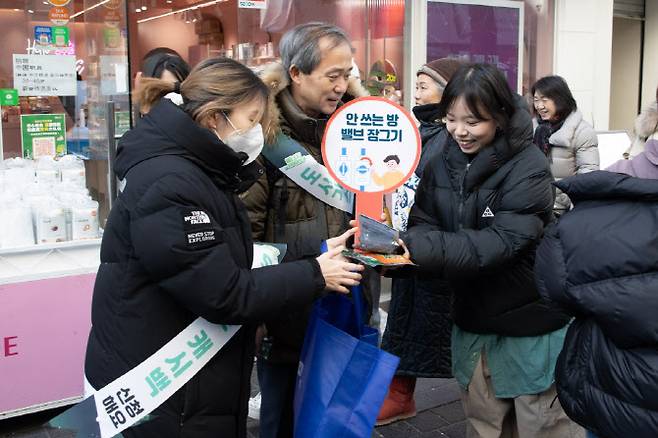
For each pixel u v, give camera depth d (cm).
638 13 973
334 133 244
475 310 271
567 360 213
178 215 186
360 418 216
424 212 288
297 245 257
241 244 208
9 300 366
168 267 186
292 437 274
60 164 416
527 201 254
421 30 621
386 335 354
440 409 411
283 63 255
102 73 441
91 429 201
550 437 274
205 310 190
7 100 415
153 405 198
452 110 257
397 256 240
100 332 202
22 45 417
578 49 742
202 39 538
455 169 275
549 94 571
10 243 371
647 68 991
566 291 200
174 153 194
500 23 673
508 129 257
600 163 615
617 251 190
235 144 203
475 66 255
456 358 287
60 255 379
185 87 202
